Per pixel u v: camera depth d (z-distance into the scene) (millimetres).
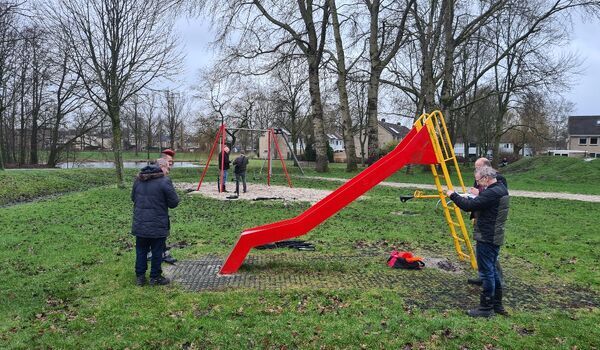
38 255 7848
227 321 5020
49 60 24266
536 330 4918
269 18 27672
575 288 6457
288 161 58625
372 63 27922
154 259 6285
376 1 27391
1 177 19766
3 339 4621
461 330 4828
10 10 21578
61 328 4898
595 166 29828
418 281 6543
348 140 30688
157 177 6207
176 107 66625
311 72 29828
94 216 11898
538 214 13570
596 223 11961
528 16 26000
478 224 5371
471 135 64312
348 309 5367
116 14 17766
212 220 11609
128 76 18719
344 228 10594
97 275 6707
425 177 28141
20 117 41688
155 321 5027
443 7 28156
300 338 4629
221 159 19047
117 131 18953
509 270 7352
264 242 6965
